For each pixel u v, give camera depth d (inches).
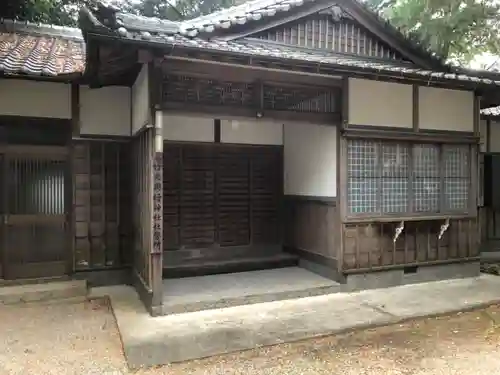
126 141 288.7
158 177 219.1
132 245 288.8
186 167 314.7
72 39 386.0
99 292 269.1
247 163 334.6
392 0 415.2
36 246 272.4
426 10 372.2
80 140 278.8
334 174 273.6
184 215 314.0
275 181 343.6
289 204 335.3
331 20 272.5
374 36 285.0
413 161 288.4
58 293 258.1
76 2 468.1
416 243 293.0
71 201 278.7
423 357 177.9
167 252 308.2
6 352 183.0
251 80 237.9
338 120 265.1
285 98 251.6
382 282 281.4
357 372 163.9
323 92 261.3
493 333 207.0
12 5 405.7
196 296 240.1
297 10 257.8
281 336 195.8
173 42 190.1
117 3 194.5
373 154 275.6
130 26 186.9
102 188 285.3
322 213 291.0
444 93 296.0
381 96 274.2
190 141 313.3
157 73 213.2
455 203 304.0
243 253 331.0
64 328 211.8
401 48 290.0
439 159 297.7
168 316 220.8
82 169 281.0
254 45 247.3
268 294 248.7
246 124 330.3
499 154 395.9
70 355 180.7
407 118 282.5
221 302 236.1
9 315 229.9
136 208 270.2
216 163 324.5
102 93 283.0
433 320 226.2
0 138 263.3
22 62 269.1
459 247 308.5
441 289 278.4
